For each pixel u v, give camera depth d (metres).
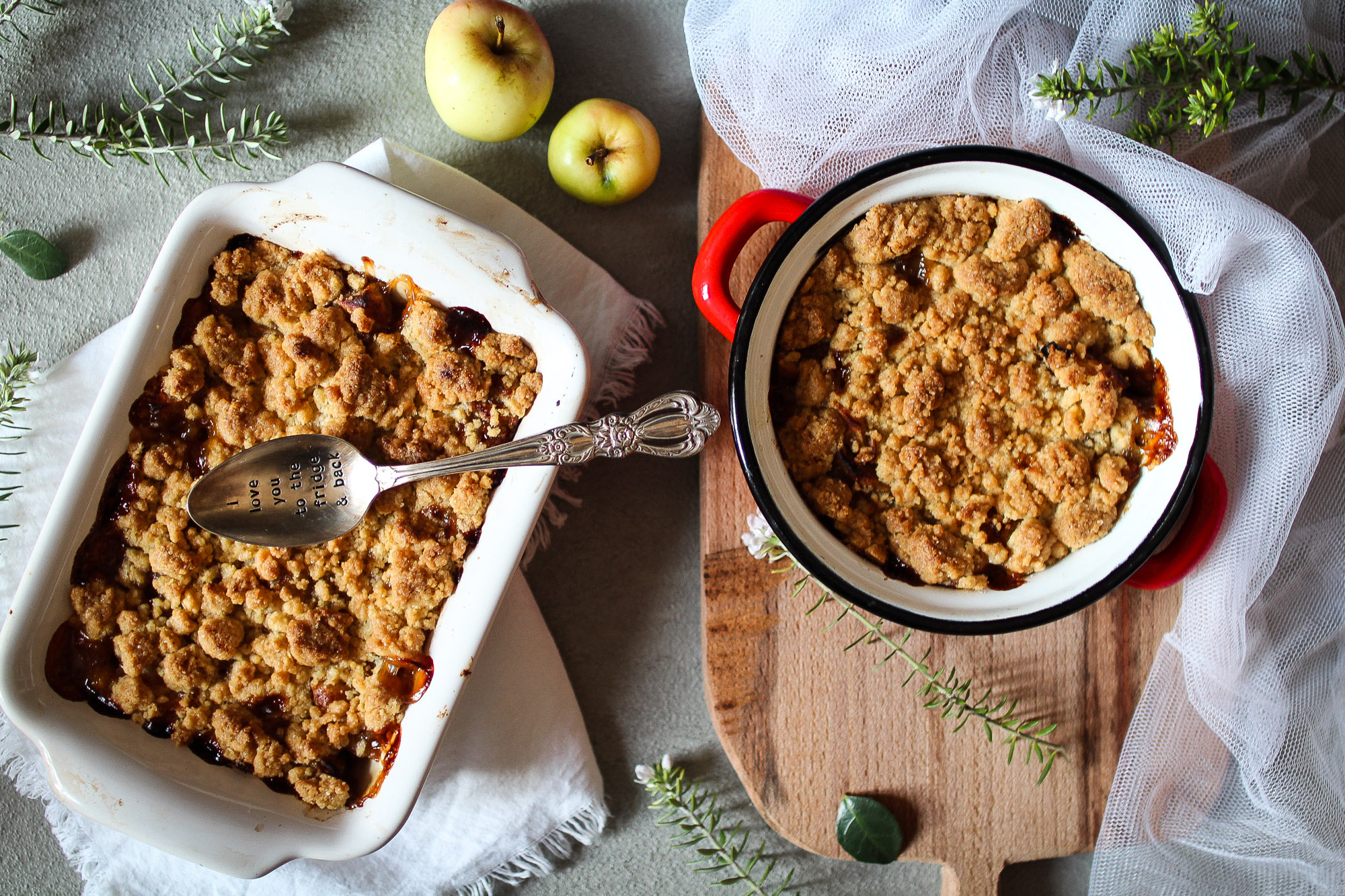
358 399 0.55
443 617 0.55
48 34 0.60
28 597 0.53
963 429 0.55
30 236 0.59
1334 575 0.59
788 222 0.58
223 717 0.55
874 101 0.58
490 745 0.60
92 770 0.54
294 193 0.54
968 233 0.55
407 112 0.61
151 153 0.60
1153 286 0.55
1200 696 0.58
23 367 0.57
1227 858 0.59
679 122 0.62
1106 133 0.56
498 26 0.57
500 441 0.56
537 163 0.61
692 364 0.62
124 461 0.54
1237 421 0.58
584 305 0.60
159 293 0.54
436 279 0.55
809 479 0.55
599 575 0.62
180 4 0.61
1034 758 0.59
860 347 0.55
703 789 0.62
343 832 0.55
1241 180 0.60
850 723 0.59
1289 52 0.58
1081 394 0.55
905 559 0.55
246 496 0.55
